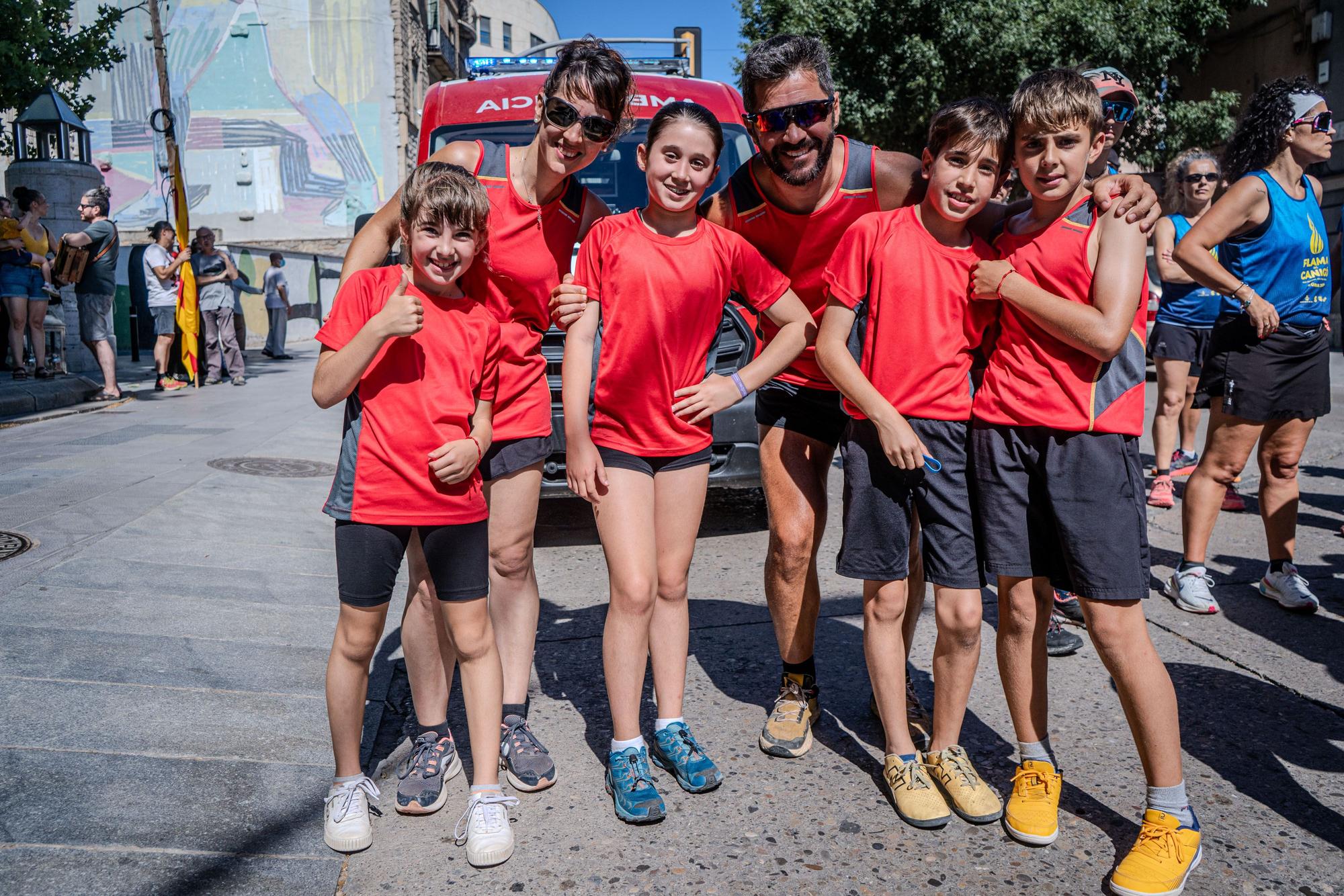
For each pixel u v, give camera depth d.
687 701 3.24
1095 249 2.31
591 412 2.97
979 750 2.89
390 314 2.20
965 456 2.51
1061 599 3.88
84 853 2.18
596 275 2.56
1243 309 3.75
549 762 2.71
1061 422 2.32
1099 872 2.29
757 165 2.82
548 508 6.04
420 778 2.58
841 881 2.25
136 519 4.77
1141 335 2.34
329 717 2.48
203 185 27.86
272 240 28.03
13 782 2.43
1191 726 3.00
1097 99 2.27
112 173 27.78
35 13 15.20
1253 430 3.87
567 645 3.72
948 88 17.38
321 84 27.67
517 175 2.60
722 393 2.59
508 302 2.71
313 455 6.83
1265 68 20.45
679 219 2.55
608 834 2.45
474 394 2.41
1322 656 3.54
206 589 3.89
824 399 2.90
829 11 17.23
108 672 3.06
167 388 11.03
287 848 2.29
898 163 2.76
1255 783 2.67
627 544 2.59
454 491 2.34
